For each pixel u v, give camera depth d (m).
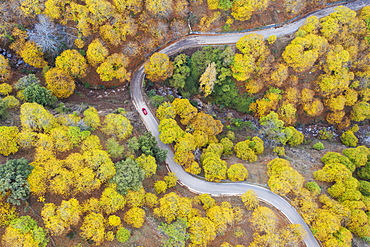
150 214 51.88
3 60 59.38
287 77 78.75
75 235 44.69
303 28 78.31
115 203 47.56
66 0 66.56
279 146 75.69
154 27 73.81
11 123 53.59
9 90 58.06
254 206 56.84
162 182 56.56
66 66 64.25
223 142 70.25
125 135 59.81
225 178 61.41
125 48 71.44
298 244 54.00
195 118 69.12
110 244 45.94
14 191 41.38
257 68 76.50
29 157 48.69
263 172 64.75
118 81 73.00
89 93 71.88
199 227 49.31
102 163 50.34
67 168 48.47
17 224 39.78
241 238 52.59
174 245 46.72
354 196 58.28
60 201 46.00
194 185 62.22
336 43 78.69
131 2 69.25
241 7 76.88
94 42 67.50
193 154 64.00
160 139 63.19
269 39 77.25
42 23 64.00
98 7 65.69
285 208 59.09
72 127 53.66
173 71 76.19
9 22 63.28
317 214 55.59
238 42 75.31
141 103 72.00
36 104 53.38
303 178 60.50
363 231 54.53
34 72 67.62
